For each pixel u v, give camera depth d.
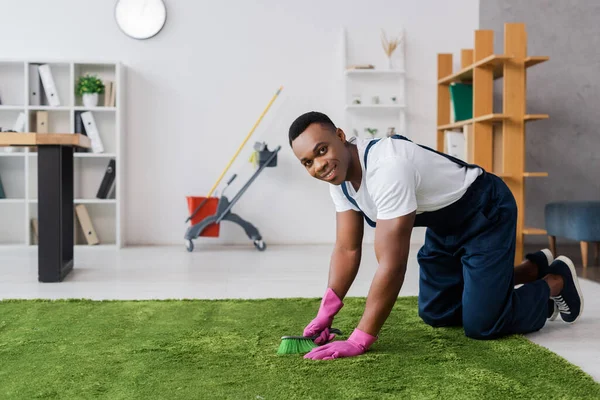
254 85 5.24
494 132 4.22
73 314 2.49
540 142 5.29
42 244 3.34
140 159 5.19
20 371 1.74
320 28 5.26
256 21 5.23
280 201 5.29
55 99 4.93
